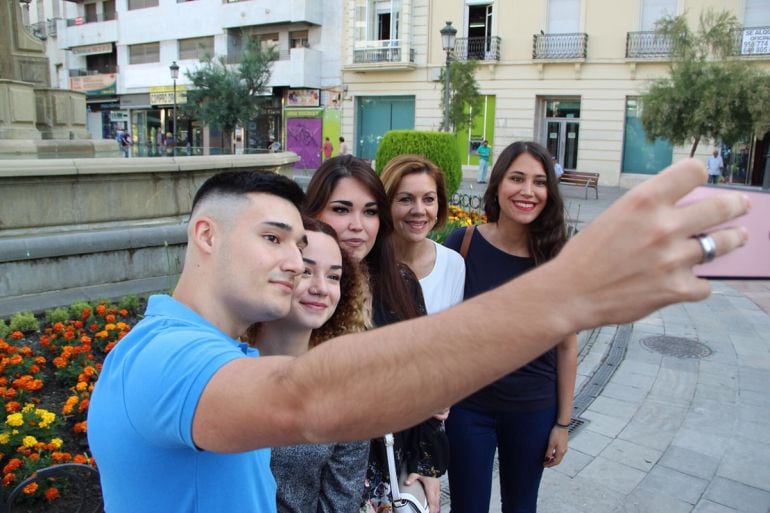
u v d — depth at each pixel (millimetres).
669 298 613
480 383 714
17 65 9977
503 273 2617
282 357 879
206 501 992
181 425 859
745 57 20688
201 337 950
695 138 16438
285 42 29812
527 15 24312
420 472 2051
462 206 12086
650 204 616
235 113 26969
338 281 1709
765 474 3693
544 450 2547
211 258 1069
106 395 999
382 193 2184
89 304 4742
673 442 4062
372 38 27578
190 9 31719
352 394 754
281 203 1080
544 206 2543
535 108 24781
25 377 3396
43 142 9188
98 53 36594
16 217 5684
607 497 3439
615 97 23359
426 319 763
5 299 4703
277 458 1552
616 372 5301
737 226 633
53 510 2629
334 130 29016
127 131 36156
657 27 20266
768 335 6395
